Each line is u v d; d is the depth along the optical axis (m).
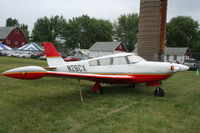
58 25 50.84
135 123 3.58
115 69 6.28
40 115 4.00
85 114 4.07
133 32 56.44
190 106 4.76
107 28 53.62
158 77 5.83
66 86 7.30
